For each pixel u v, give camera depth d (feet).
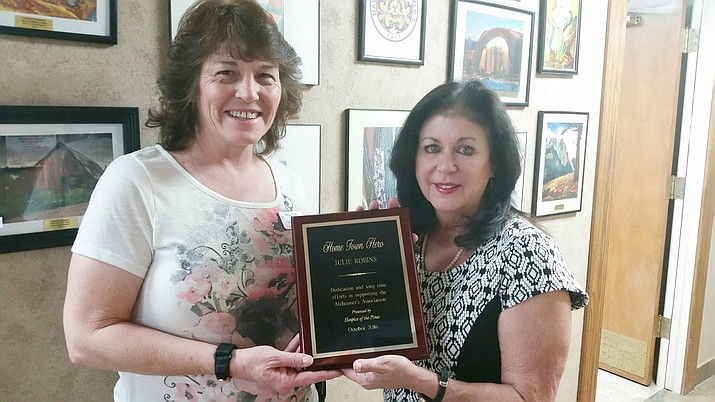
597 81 8.57
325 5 5.83
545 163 8.06
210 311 3.71
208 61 3.76
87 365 3.58
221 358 3.50
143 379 3.83
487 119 3.94
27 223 4.48
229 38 3.66
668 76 9.94
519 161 4.05
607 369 11.48
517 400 3.59
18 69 4.35
